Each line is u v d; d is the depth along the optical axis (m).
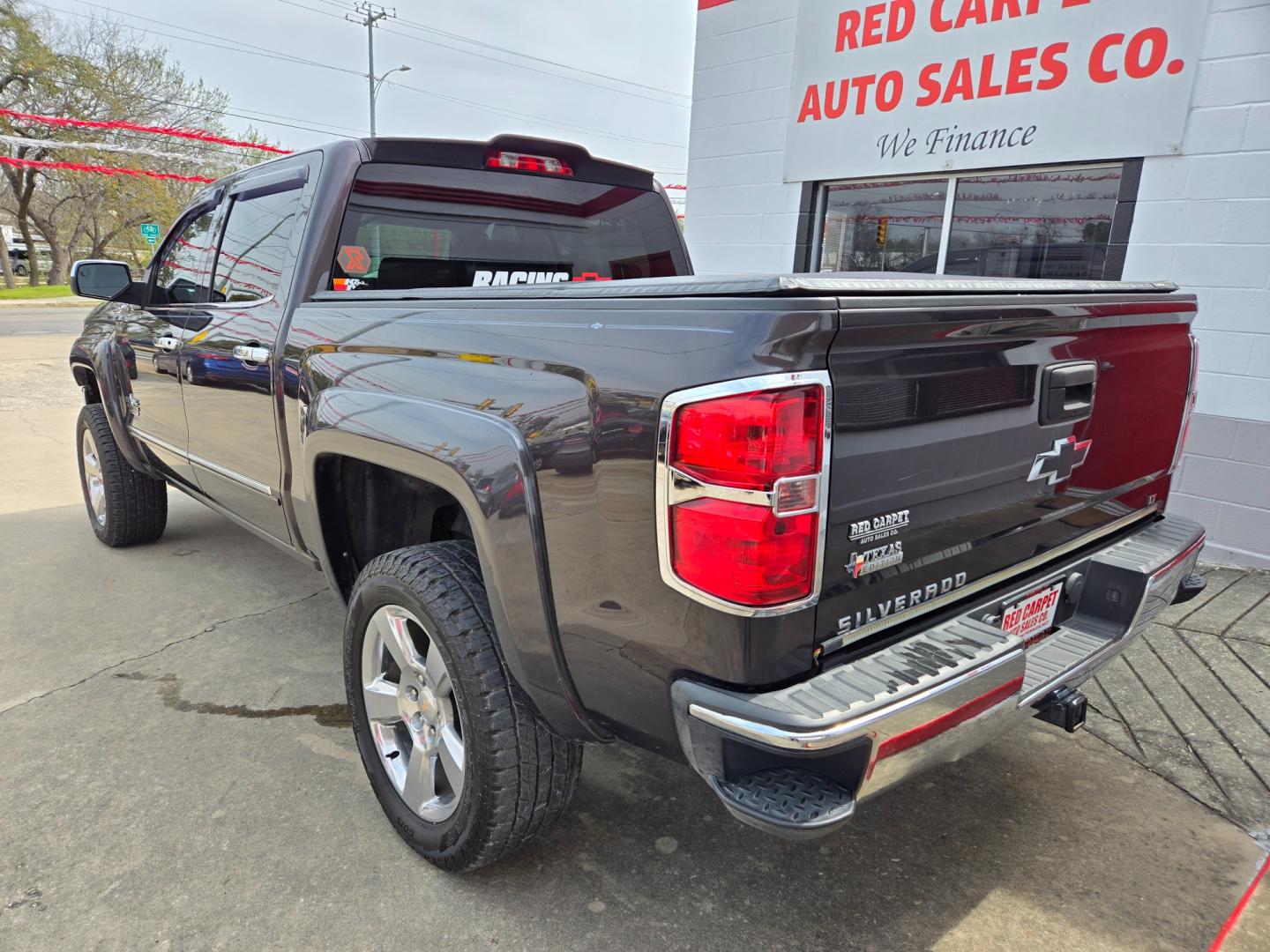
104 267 3.73
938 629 1.74
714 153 6.54
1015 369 1.79
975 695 1.60
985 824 2.46
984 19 4.91
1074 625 2.24
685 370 1.45
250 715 2.92
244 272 3.02
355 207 2.69
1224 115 4.20
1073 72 4.63
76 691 3.06
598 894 2.13
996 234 5.25
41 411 8.70
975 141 5.08
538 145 3.07
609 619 1.63
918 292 1.54
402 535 2.63
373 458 2.14
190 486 3.71
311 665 3.30
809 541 1.44
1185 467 4.61
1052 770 2.74
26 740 2.74
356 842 2.29
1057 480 2.03
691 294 1.51
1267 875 2.26
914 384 1.57
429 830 2.12
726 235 6.59
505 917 2.04
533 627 1.77
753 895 2.14
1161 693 3.20
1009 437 1.83
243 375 2.83
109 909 2.02
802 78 5.85
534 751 1.92
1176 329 2.34
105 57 30.67
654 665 1.59
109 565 4.36
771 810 1.44
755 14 6.08
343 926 1.99
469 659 1.90
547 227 3.18
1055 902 2.14
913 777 1.56
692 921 2.04
